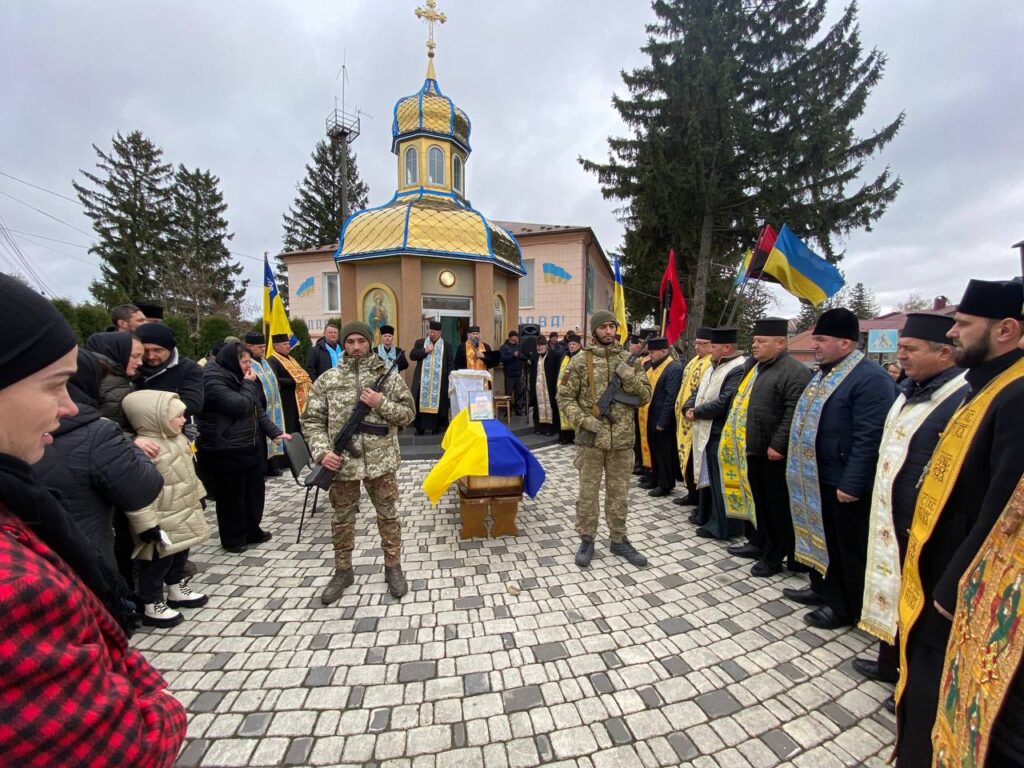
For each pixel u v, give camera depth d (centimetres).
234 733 208
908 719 176
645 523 465
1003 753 114
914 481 230
